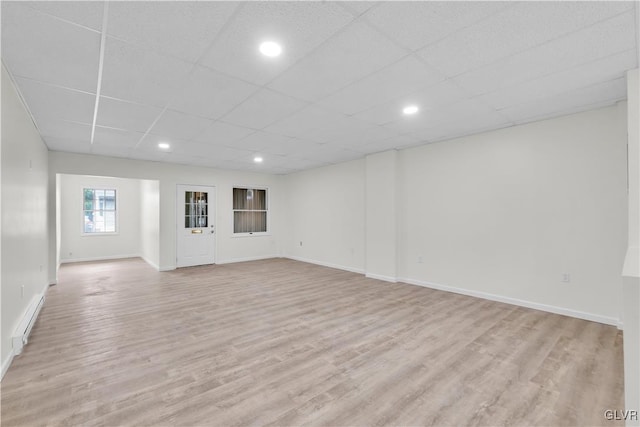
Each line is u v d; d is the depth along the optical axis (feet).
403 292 14.84
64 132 12.87
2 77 7.26
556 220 11.60
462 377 7.25
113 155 18.12
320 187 22.85
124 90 8.76
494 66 7.53
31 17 5.48
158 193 20.65
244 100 9.59
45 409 6.06
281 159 19.74
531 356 8.25
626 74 7.95
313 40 6.35
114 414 5.91
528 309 12.13
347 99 9.55
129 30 5.93
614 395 6.51
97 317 11.37
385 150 17.20
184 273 19.70
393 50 6.76
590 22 5.77
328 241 22.20
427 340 9.29
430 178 15.61
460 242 14.46
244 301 13.44
